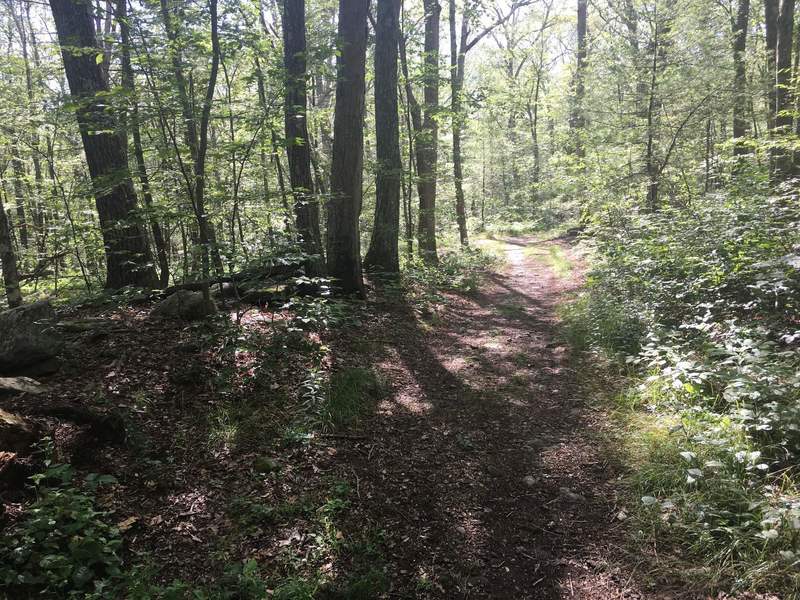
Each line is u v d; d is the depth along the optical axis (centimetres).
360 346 719
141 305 714
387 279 1077
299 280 645
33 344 470
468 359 722
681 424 436
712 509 340
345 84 877
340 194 847
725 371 474
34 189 1275
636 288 797
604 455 446
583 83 1427
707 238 710
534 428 515
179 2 553
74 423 394
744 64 1262
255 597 292
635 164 1276
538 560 339
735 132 1404
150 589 285
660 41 1170
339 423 499
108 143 805
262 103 665
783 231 616
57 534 295
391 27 1035
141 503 358
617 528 359
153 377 500
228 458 423
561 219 2706
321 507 376
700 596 290
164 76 554
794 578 281
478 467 448
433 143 1488
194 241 998
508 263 1681
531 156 3181
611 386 581
